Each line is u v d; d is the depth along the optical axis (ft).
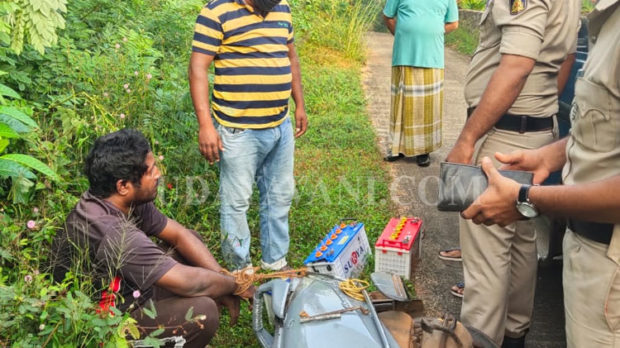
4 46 13.42
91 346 8.64
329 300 9.16
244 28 12.08
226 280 10.30
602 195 6.63
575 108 7.49
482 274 10.90
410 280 14.28
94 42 16.48
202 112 12.22
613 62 6.73
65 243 9.49
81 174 12.85
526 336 12.62
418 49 20.95
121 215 9.70
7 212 11.20
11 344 8.29
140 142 9.80
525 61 9.76
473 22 53.16
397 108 21.75
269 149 12.96
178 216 14.08
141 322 9.45
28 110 12.28
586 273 7.25
